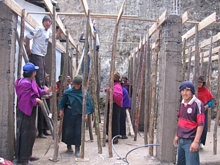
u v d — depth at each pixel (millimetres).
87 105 5430
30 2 7512
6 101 4309
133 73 9523
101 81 13711
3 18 4312
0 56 4301
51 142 6395
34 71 4453
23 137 4340
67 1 14656
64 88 6930
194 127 3574
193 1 14812
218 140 7617
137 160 5105
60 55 10688
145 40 7023
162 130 4816
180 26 4844
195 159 3533
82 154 5031
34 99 4320
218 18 14719
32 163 4793
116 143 6555
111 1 14617
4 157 4270
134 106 8578
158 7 14703
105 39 14312
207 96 6004
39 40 5586
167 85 4797
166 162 4812
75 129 5277
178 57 4828
